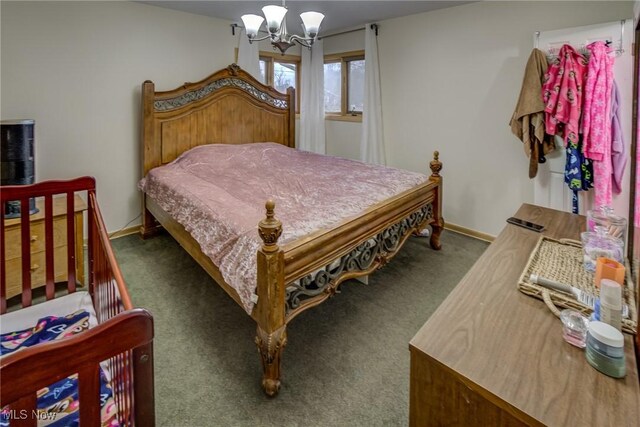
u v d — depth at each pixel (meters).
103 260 1.49
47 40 2.83
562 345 0.86
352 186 2.67
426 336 0.90
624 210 2.46
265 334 1.57
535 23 2.95
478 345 0.87
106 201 3.37
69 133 3.04
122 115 3.33
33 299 2.33
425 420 0.87
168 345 1.96
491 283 1.16
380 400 1.61
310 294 1.82
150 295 2.47
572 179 2.58
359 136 4.64
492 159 3.41
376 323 2.19
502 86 3.22
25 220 1.66
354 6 3.44
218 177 2.95
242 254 1.76
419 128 3.93
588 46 2.46
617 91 2.40
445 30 3.55
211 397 1.62
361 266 2.21
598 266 1.09
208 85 3.70
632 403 0.69
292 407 1.57
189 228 2.32
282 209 2.14
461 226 3.74
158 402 1.58
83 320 1.57
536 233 1.61
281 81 4.87
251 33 2.56
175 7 3.39
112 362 1.16
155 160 3.40
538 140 2.77
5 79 2.68
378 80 4.19
